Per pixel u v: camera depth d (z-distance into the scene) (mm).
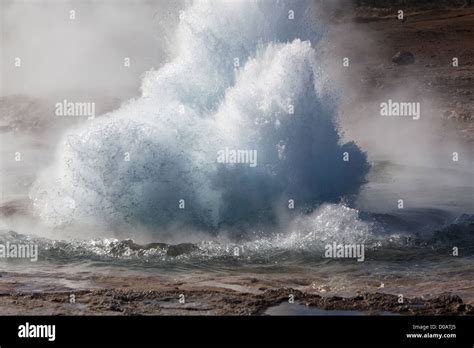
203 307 7707
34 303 7828
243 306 7727
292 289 8234
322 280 8727
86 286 8422
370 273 8984
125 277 8781
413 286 8523
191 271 9031
